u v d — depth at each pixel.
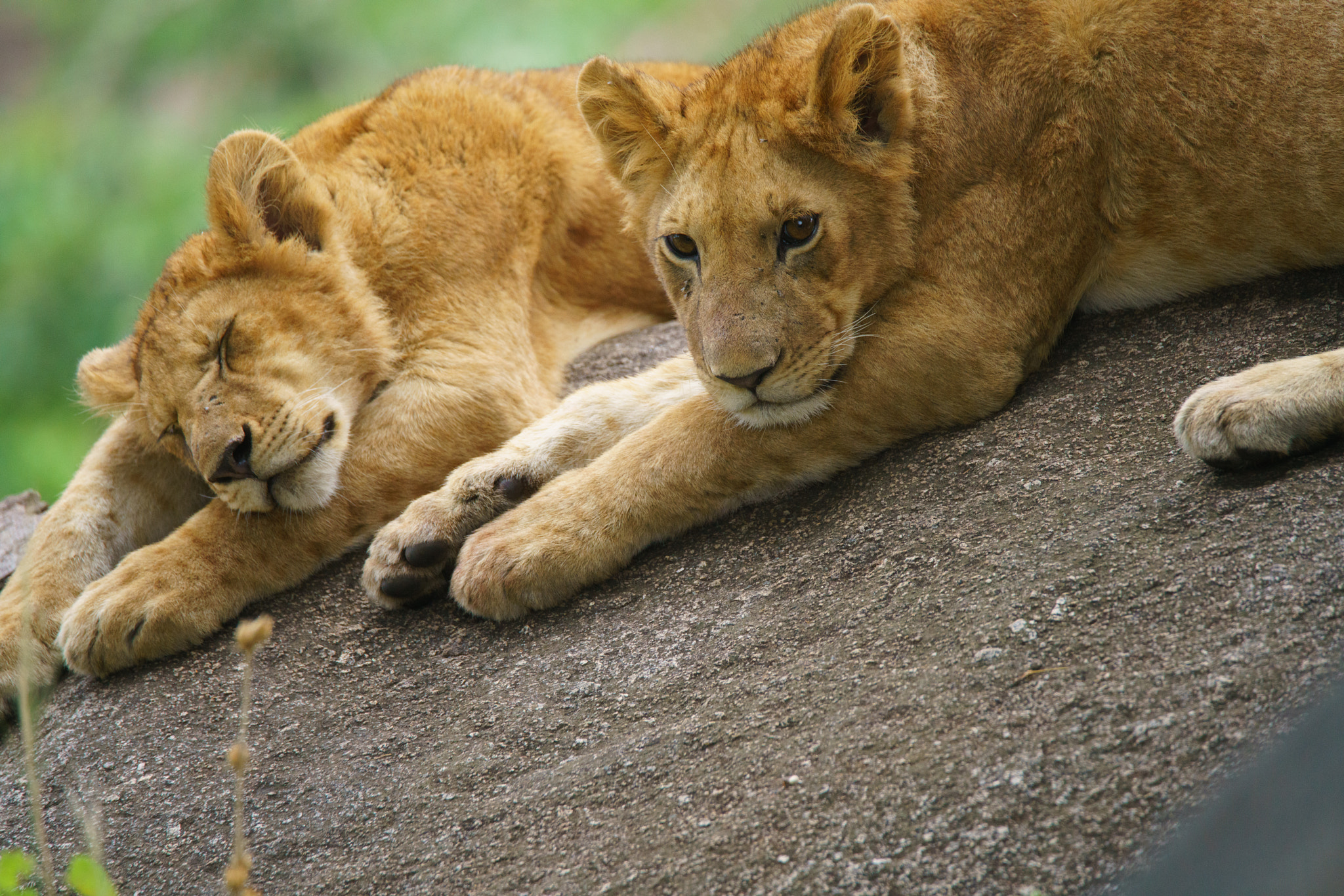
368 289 8.82
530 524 7.00
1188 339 6.91
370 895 5.45
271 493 7.98
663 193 7.44
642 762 5.53
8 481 18.25
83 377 9.00
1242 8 6.84
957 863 4.50
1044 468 6.33
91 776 6.71
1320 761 3.97
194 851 6.02
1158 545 5.50
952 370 6.88
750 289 6.72
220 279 8.36
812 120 6.75
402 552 7.28
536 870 5.21
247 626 5.12
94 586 7.75
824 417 6.95
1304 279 7.09
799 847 4.79
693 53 28.69
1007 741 4.84
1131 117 7.05
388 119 9.49
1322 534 5.16
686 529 7.11
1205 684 4.73
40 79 27.48
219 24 24.55
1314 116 6.75
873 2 7.77
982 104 7.10
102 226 20.97
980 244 7.01
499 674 6.52
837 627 5.87
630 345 9.89
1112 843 4.36
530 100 10.07
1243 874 3.93
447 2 25.27
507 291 9.27
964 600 5.66
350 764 6.24
